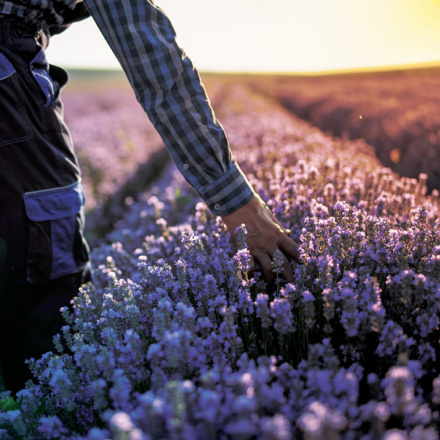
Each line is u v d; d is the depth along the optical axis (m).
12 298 1.91
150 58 1.66
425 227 1.84
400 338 1.20
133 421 1.07
